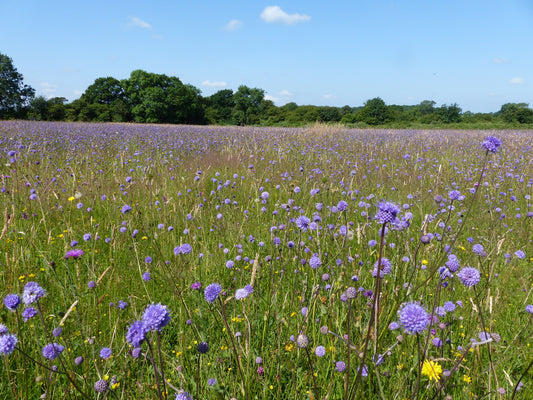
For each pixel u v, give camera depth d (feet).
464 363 7.33
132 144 40.40
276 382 7.20
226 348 7.77
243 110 328.49
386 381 6.72
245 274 10.69
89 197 18.63
